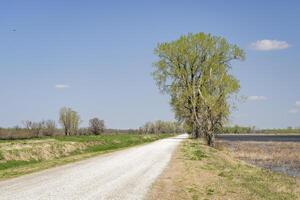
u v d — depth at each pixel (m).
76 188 17.38
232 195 18.14
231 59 59.56
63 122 103.75
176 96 61.53
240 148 72.81
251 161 49.22
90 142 59.12
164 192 17.14
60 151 46.97
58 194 15.87
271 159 51.59
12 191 16.39
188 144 55.72
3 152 37.88
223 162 34.72
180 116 64.50
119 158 32.81
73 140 58.75
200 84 58.62
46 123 85.69
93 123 107.06
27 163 37.97
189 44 60.44
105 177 21.02
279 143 94.38
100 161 30.19
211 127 56.84
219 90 55.62
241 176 25.61
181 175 22.66
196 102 59.03
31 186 17.75
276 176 29.70
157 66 62.00
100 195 15.88
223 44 59.41
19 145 43.88
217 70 58.19
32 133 81.38
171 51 61.06
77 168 25.31
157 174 22.61
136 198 15.51
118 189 17.34
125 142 70.25
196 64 60.38
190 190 18.19
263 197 18.95
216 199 16.86
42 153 42.84
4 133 75.69
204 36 59.91
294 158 52.91
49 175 21.72
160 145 54.41
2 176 21.48
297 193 22.38
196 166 27.73
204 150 44.53
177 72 60.72
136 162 29.34
